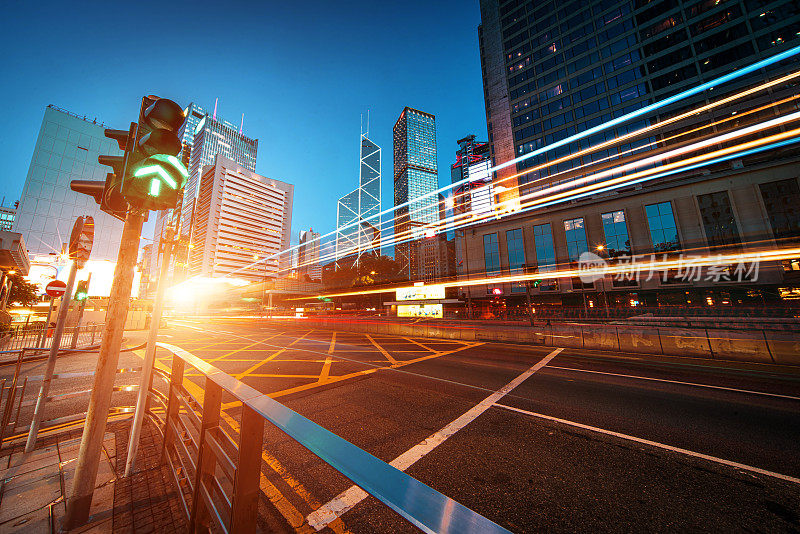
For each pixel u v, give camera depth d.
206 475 1.93
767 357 8.89
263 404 1.36
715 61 37.16
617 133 41.53
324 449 0.97
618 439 3.92
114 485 2.63
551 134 47.69
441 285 38.22
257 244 116.00
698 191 32.22
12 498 2.44
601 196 37.12
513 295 40.59
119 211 2.54
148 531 2.11
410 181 186.62
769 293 27.72
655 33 41.31
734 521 2.44
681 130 37.12
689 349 10.11
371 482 0.78
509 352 11.10
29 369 7.99
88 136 60.59
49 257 25.56
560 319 27.91
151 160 2.32
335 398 5.55
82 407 4.86
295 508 2.57
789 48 33.41
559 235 38.97
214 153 132.12
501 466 3.26
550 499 2.72
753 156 31.86
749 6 36.03
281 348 12.03
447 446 3.70
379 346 12.73
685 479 3.03
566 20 48.72
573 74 46.88
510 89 53.50
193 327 24.06
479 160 144.12
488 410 4.95
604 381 6.83
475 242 45.03
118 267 2.39
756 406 5.21
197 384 6.36
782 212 28.59
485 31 59.94
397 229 176.75
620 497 2.75
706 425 4.39
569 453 3.55
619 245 35.34
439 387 6.29
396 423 4.40
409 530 2.32
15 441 3.50
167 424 2.96
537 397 5.64
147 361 3.02
